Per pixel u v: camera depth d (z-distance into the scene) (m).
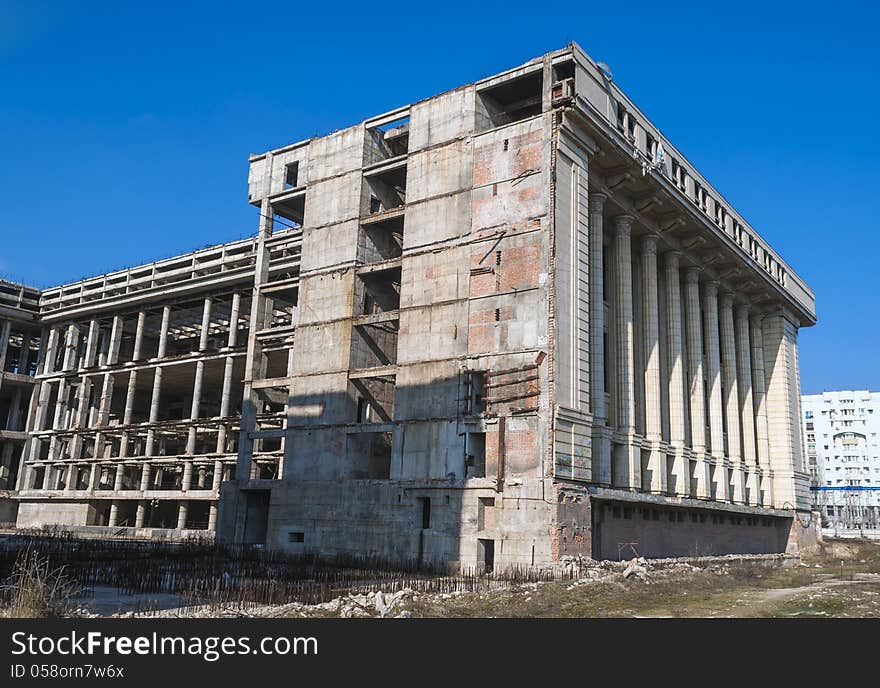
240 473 55.31
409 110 52.75
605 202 50.34
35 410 82.62
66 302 82.56
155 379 72.69
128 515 76.12
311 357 52.94
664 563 43.94
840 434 177.75
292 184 61.56
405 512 45.06
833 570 52.88
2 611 18.83
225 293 69.44
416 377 46.84
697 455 55.66
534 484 40.12
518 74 47.41
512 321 43.62
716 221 60.38
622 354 49.56
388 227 54.69
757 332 72.75
